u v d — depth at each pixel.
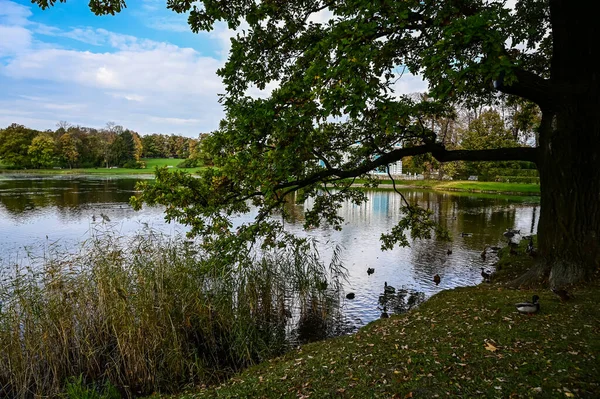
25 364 6.08
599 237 6.92
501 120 46.34
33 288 7.05
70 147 80.19
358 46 5.44
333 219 12.00
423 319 6.64
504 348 4.82
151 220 21.31
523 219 24.11
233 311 7.76
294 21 8.45
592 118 6.82
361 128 9.17
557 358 4.40
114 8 6.20
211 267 7.83
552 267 7.21
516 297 6.75
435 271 12.98
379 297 10.52
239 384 5.29
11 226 19.36
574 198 6.99
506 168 50.31
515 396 3.79
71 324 6.71
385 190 47.53
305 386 4.64
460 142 49.72
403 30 7.21
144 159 103.81
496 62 4.92
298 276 9.47
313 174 8.47
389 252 15.66
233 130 7.04
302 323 8.87
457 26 4.92
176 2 6.83
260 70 8.26
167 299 7.02
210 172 8.09
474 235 19.14
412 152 8.29
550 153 7.24
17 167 77.38
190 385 6.18
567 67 7.00
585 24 6.73
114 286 7.01
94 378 6.45
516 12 9.56
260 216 8.71
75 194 34.53
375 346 5.67
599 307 5.72
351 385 4.45
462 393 3.96
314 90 5.65
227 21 7.16
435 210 28.50
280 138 6.54
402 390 4.17
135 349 6.42
